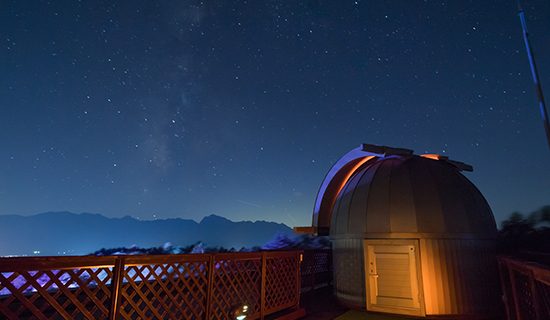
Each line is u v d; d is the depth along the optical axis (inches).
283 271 299.9
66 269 134.3
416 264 304.2
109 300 151.6
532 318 197.6
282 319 281.9
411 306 301.1
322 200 441.7
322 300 389.1
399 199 323.9
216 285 219.6
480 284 306.3
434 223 309.9
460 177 355.9
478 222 321.7
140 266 168.9
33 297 124.5
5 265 114.0
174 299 188.2
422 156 383.2
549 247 396.5
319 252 479.2
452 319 293.4
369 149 358.6
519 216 466.3
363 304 325.1
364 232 330.3
